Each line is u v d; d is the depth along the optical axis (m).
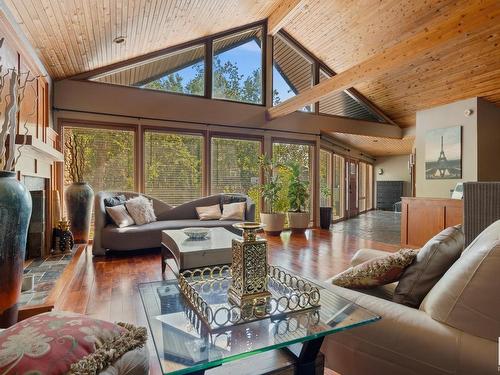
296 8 5.30
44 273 2.87
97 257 4.00
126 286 2.90
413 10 4.57
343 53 6.27
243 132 6.19
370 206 12.31
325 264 3.71
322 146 7.55
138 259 3.91
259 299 1.35
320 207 7.00
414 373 1.02
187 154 5.71
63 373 0.79
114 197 4.49
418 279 1.33
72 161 4.38
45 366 0.78
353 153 10.05
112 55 4.70
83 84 4.94
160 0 3.59
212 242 2.99
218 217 4.94
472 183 2.57
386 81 6.29
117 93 5.16
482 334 0.93
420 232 4.60
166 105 5.52
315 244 4.95
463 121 5.50
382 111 7.60
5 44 2.58
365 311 1.19
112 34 3.99
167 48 5.45
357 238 5.55
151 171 5.43
